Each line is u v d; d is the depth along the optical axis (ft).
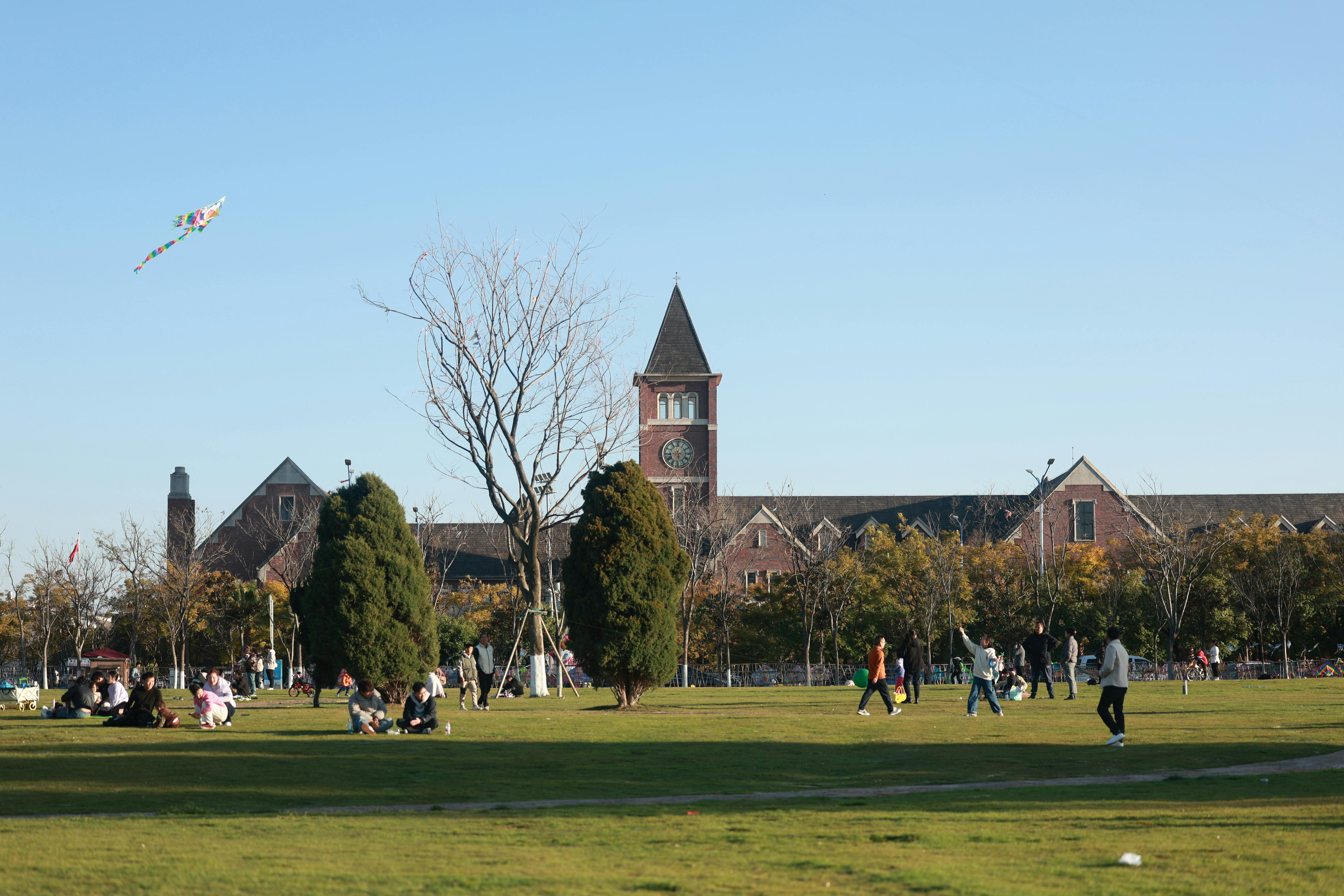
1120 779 51.21
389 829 37.37
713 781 52.01
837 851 32.22
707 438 309.01
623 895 26.08
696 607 228.22
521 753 62.44
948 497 313.12
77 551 248.93
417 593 110.11
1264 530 227.40
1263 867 28.94
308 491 297.74
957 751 62.39
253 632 238.07
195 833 36.32
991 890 26.22
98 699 94.68
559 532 277.23
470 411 134.92
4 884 27.32
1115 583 218.18
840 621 224.33
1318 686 135.95
